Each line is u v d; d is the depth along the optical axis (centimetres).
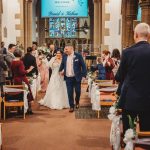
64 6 2280
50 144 736
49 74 1541
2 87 965
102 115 1026
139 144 389
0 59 965
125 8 1633
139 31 510
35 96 1316
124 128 513
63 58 1102
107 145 728
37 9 2891
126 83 509
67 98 1162
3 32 1755
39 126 893
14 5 1959
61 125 905
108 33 1916
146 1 1215
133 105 497
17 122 938
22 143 743
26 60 1248
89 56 1941
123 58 512
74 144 736
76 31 2894
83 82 1914
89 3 2908
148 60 500
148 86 499
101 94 1018
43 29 2942
